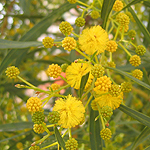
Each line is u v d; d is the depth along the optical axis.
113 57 0.45
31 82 0.31
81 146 0.29
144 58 0.29
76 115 0.23
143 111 0.36
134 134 0.33
